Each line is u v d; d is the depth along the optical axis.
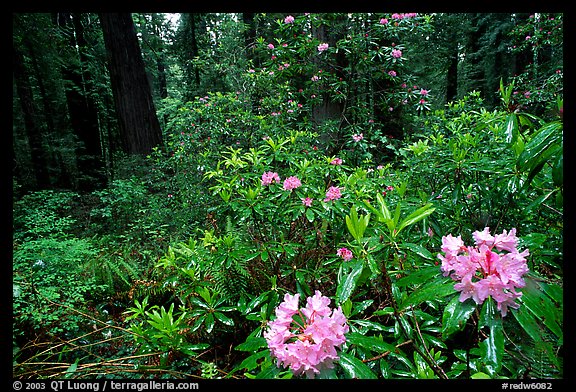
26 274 2.57
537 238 1.14
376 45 4.46
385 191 2.45
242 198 2.21
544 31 4.83
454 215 1.95
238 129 4.81
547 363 1.01
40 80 9.07
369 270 1.21
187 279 2.14
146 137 7.29
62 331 2.31
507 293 0.86
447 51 8.04
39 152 8.22
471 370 1.25
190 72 11.43
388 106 5.05
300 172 2.55
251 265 2.14
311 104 5.18
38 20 6.32
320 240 2.16
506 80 8.07
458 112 4.10
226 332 2.06
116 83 7.11
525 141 1.63
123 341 2.28
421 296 0.98
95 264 3.19
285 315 0.93
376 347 0.99
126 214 5.13
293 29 4.76
